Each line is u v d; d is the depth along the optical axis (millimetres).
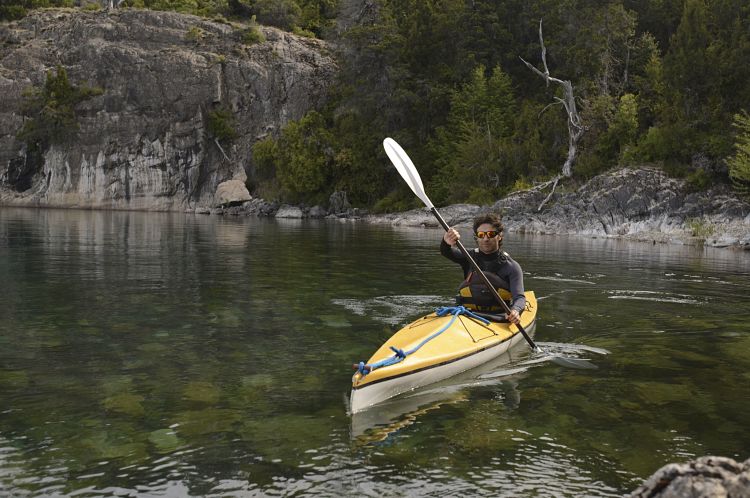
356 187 42875
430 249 15547
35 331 5711
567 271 11281
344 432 3377
